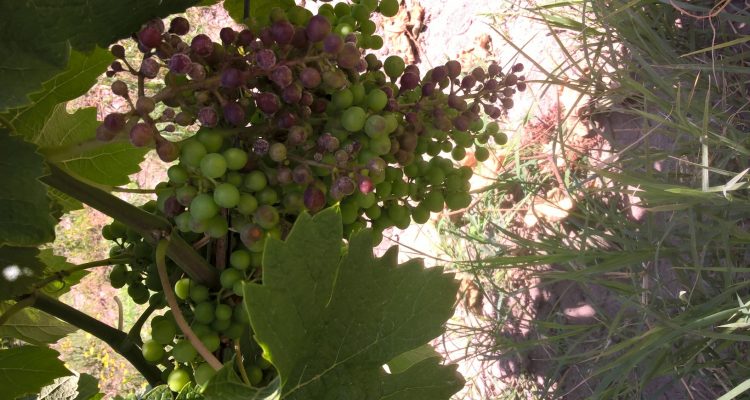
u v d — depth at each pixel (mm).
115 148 382
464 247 849
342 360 279
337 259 264
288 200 312
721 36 626
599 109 716
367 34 371
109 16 285
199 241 339
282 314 251
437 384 301
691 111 566
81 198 304
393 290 283
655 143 663
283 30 289
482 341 771
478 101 386
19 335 423
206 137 291
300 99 306
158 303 366
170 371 347
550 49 812
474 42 933
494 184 743
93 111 373
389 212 367
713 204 526
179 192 295
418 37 1016
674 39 648
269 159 318
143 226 313
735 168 573
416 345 289
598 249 646
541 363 736
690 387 596
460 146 401
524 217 791
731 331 481
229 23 1391
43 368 352
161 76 1327
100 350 1457
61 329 434
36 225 283
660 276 618
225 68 299
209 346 318
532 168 796
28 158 281
